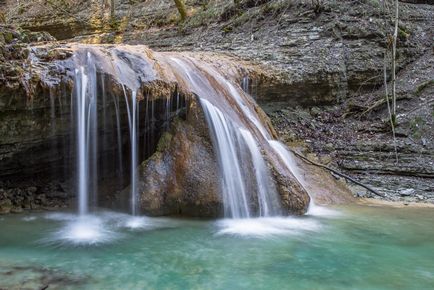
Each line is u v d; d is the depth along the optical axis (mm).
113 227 5906
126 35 17391
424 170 8609
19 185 6844
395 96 10367
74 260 4652
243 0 14617
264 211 6559
